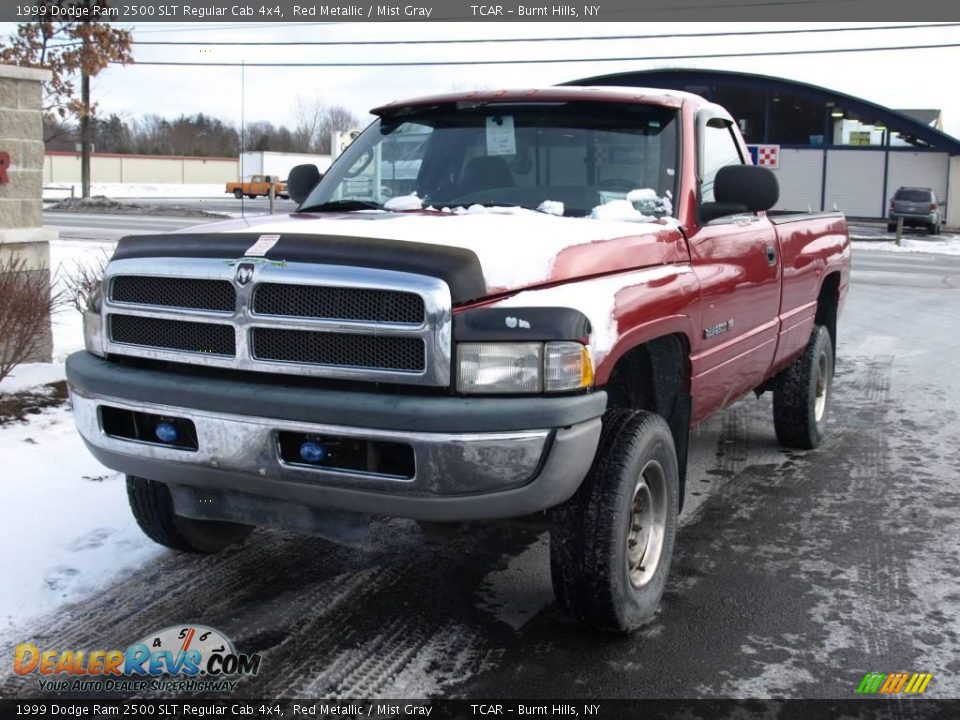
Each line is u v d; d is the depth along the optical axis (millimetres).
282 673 3525
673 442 4082
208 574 4383
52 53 14562
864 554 4777
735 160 5508
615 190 4473
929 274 20781
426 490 3176
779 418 6535
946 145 43969
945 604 4195
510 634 3859
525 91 4844
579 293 3398
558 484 3246
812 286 6219
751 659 3674
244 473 3418
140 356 3670
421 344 3158
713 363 4570
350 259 3264
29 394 7070
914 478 6062
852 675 3562
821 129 47281
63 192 60562
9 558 4387
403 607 4094
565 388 3207
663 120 4648
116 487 5344
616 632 3771
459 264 3186
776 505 5531
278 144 96188
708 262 4480
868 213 46469
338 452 3307
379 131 5094
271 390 3318
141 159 79625
